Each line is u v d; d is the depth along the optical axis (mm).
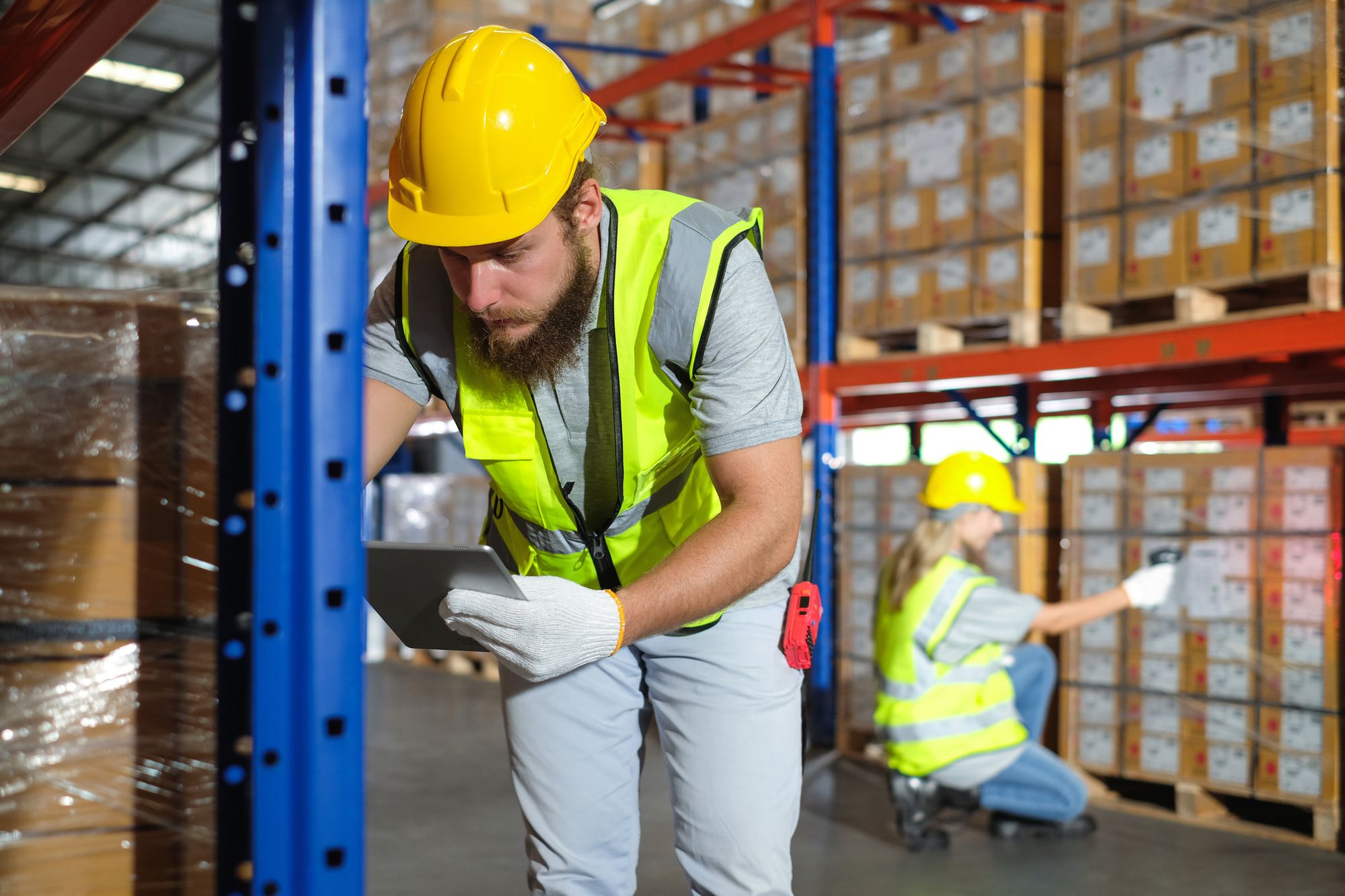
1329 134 3941
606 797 1907
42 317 1474
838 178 6215
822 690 6109
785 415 1639
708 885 1848
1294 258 4039
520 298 1563
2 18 1737
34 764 1445
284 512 1096
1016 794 4215
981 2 5938
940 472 4164
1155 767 4598
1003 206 5109
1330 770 4113
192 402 1520
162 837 1483
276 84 1105
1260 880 3799
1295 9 4023
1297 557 4215
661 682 1861
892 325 5609
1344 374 4906
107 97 21734
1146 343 4594
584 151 1595
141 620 1492
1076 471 4871
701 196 6840
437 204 1512
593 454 1735
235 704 1149
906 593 4117
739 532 1570
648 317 1650
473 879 3916
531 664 1444
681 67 6848
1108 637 4750
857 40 6695
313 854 1086
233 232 1154
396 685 8164
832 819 4594
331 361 1107
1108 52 4629
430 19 7832
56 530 1470
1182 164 4383
